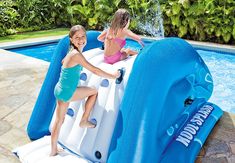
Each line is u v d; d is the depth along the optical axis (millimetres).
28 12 12891
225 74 8180
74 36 3115
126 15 3547
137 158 2996
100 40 4035
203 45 10250
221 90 7262
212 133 4094
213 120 4238
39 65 7504
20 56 8273
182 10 11109
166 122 3441
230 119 4477
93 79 3543
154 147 3131
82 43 3160
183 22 11227
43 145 3764
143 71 3059
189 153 3473
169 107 3414
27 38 11180
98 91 3445
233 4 10258
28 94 5652
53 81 4066
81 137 3514
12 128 4367
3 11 11984
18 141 4031
